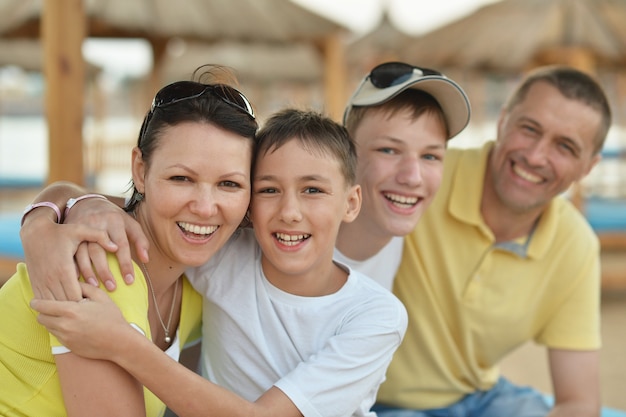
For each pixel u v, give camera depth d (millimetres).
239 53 12148
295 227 1743
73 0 4594
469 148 2641
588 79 2477
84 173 4754
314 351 1798
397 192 2170
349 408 1756
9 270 5719
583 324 2582
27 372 1645
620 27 7609
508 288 2506
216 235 1678
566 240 2557
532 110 2422
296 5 8227
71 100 4629
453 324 2518
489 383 2641
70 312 1456
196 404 1542
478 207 2480
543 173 2416
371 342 1756
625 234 7461
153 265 1741
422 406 2512
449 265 2490
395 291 2521
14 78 22031
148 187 1653
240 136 1645
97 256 1549
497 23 8805
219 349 1875
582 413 2494
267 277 1857
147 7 7672
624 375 4574
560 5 7766
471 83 15914
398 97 2174
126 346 1479
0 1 6930
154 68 9344
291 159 1727
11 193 13703
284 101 2197
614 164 12852
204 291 1888
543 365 4988
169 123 1615
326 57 8508
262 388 1819
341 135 1816
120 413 1537
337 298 1830
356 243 2285
